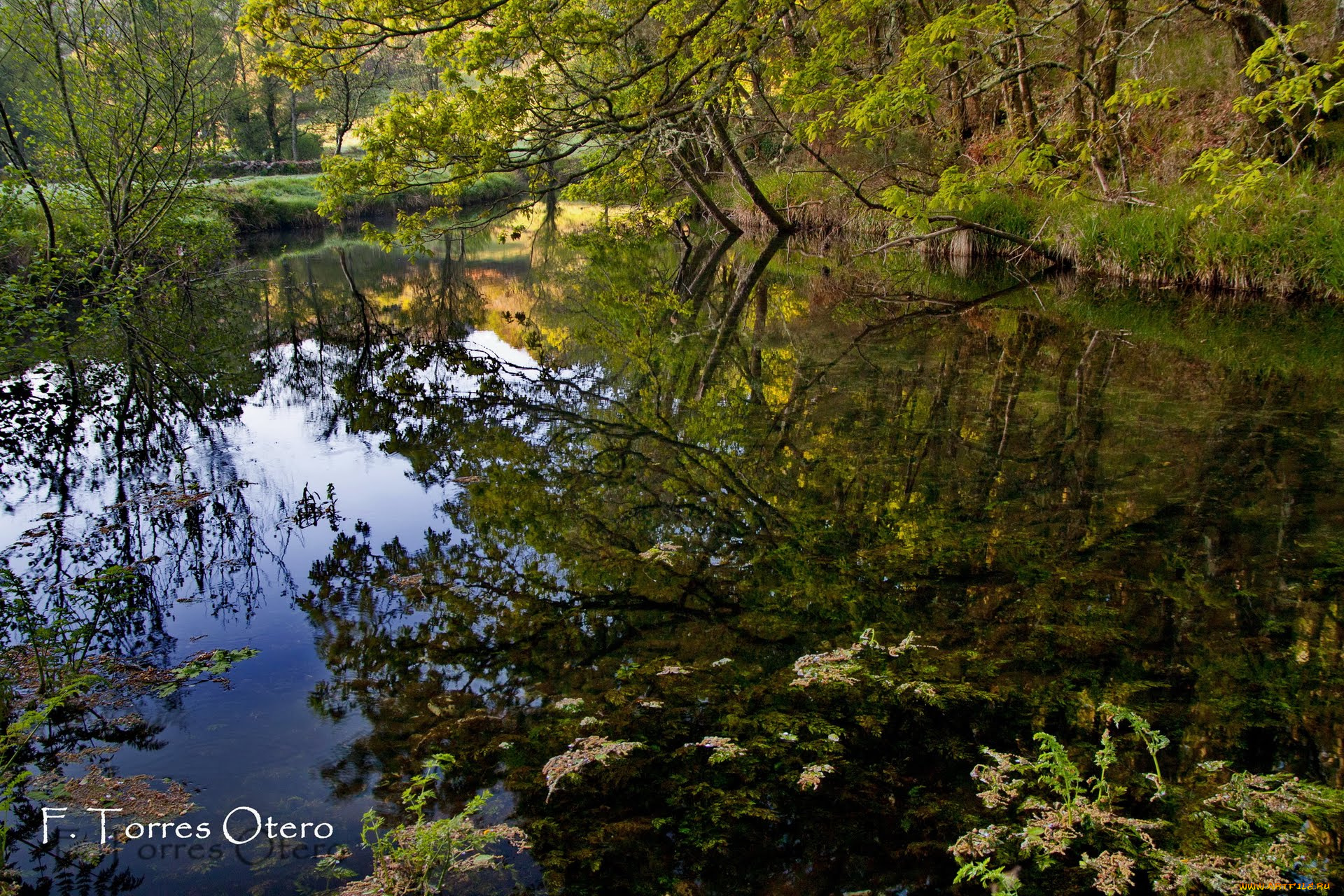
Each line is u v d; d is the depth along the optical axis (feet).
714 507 16.37
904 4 35.78
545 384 28.86
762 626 11.59
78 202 39.91
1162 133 42.16
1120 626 11.14
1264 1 31.89
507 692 10.05
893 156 55.98
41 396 26.94
